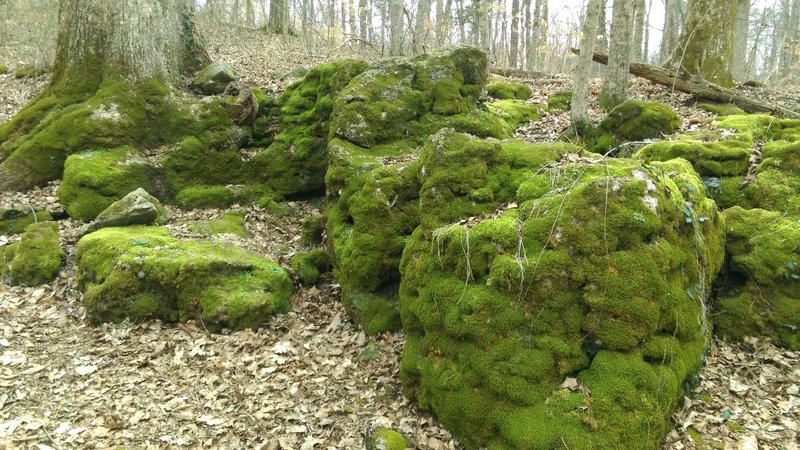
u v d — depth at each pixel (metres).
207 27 18.83
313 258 7.05
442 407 4.17
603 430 3.61
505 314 4.07
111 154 8.56
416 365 4.58
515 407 3.85
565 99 11.70
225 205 8.81
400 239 5.95
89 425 4.44
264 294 6.15
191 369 5.26
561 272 4.07
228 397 4.87
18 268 6.61
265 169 9.23
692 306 4.49
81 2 9.48
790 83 20.97
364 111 7.62
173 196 8.77
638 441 3.63
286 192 9.03
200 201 8.71
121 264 6.14
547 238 4.21
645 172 4.48
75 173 8.05
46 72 13.16
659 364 4.04
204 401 4.81
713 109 10.22
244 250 7.04
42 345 5.56
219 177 9.16
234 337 5.77
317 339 5.83
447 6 24.09
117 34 9.41
